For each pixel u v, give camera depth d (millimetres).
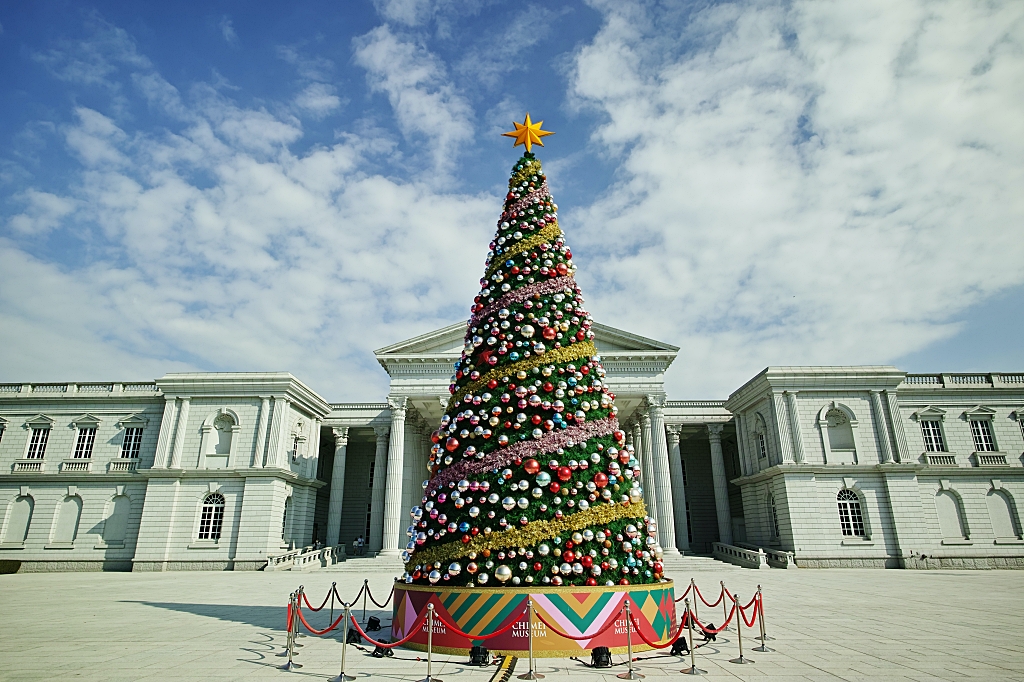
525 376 11781
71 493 43125
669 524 39188
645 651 10602
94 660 10531
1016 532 40562
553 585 10352
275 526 40844
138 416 44656
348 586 27094
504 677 8984
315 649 11484
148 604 19844
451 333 43688
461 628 10383
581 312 12875
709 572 34781
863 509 39750
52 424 45031
